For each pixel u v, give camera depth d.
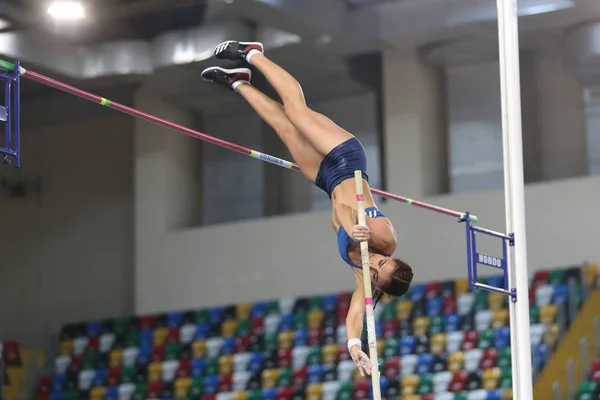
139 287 21.61
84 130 22.66
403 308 18.97
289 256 20.52
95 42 20.19
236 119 22.06
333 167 7.89
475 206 18.97
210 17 19.12
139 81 20.66
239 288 20.81
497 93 19.88
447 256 19.12
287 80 8.24
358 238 7.30
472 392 17.11
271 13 17.72
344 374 18.56
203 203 22.11
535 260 18.56
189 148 22.05
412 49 19.80
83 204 22.47
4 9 18.56
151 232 21.61
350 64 20.28
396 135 19.80
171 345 20.52
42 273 22.47
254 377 19.34
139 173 21.78
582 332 17.20
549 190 18.66
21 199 22.73
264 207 21.61
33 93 22.19
